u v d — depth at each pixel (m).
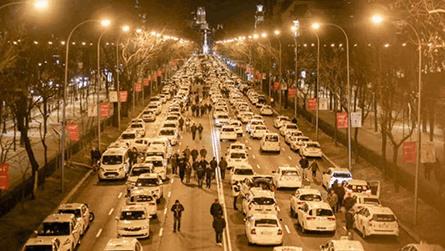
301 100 149.88
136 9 135.00
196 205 58.50
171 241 46.56
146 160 69.94
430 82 73.50
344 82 107.56
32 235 46.31
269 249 44.78
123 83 120.69
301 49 141.50
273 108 146.12
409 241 46.91
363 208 48.69
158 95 157.25
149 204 52.59
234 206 57.28
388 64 75.25
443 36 55.78
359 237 48.12
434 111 85.44
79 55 132.12
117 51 108.38
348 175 63.38
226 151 83.69
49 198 60.50
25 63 69.31
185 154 74.69
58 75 97.44
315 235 48.50
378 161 73.94
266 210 50.16
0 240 46.31
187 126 110.88
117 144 81.06
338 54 111.25
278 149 88.44
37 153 81.75
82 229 48.00
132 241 38.03
